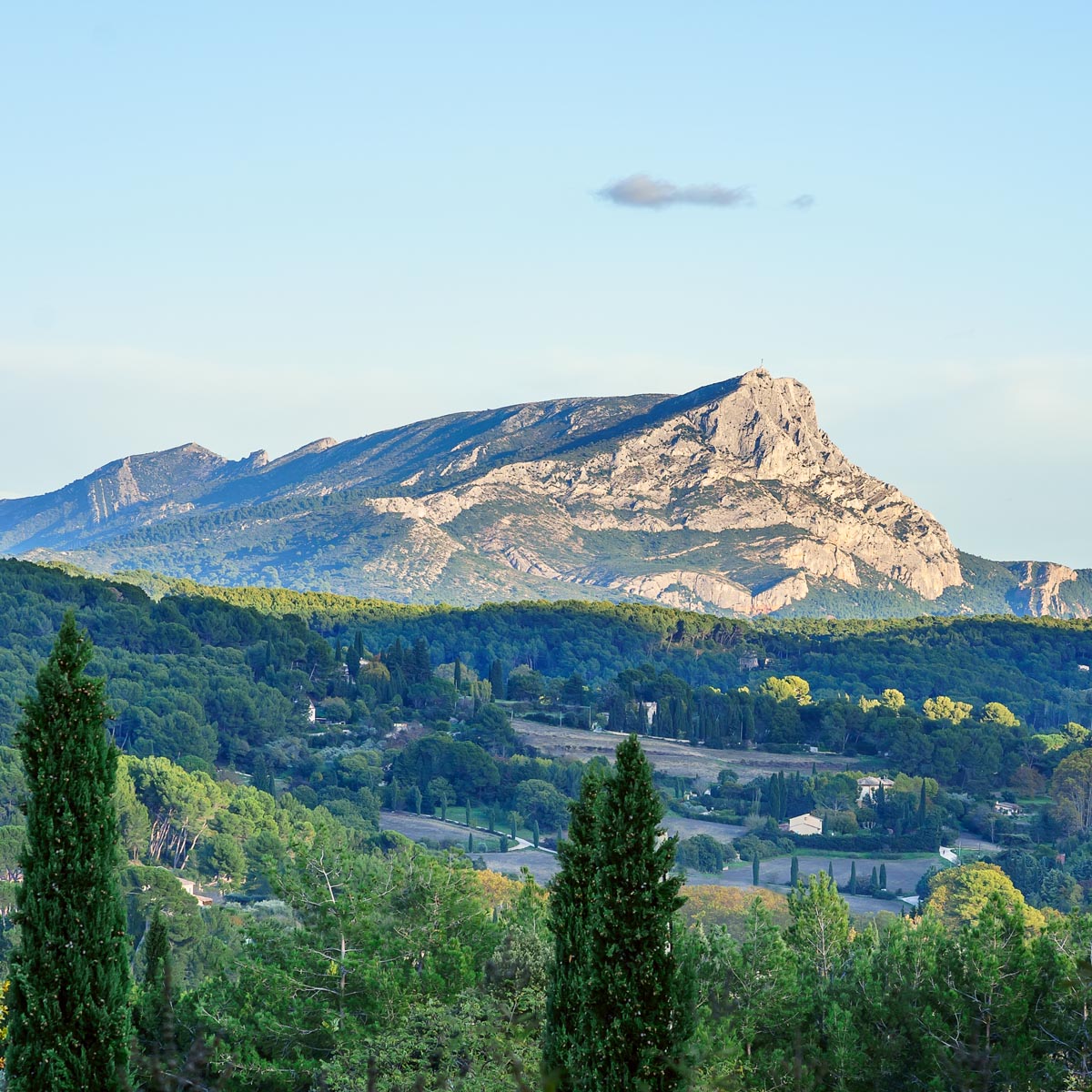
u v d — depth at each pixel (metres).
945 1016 80.62
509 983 78.75
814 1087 75.94
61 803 51.47
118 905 52.41
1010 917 82.81
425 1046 71.44
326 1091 71.94
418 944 82.12
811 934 92.19
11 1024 51.34
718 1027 72.62
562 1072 51.72
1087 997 78.50
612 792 51.78
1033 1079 78.12
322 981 79.75
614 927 51.19
